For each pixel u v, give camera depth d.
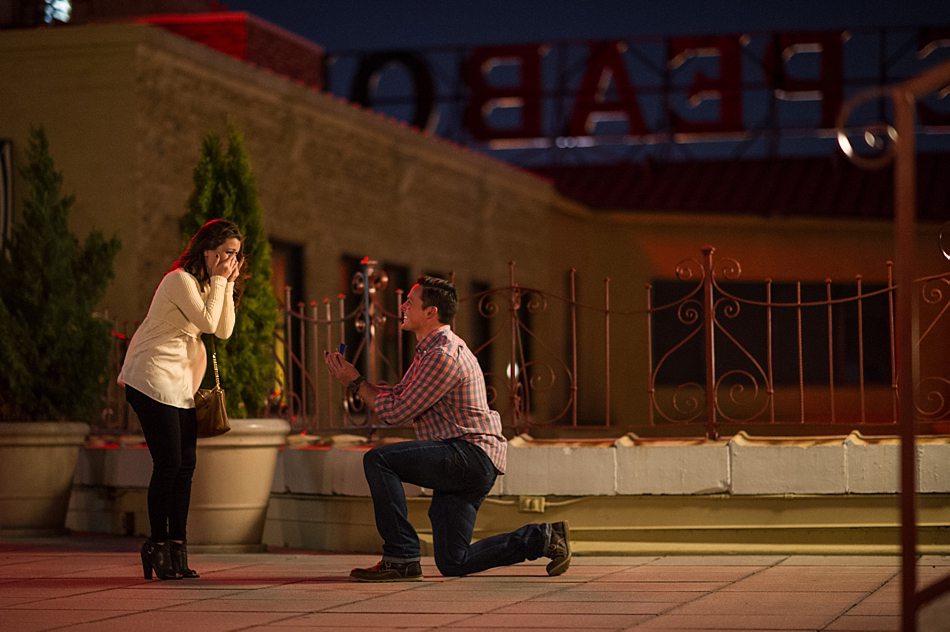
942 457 7.16
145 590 6.01
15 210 12.31
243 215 8.20
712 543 7.34
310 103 15.12
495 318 20.64
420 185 18.20
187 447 6.49
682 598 5.55
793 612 5.08
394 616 5.11
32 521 8.87
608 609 5.25
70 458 9.07
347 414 8.66
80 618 5.15
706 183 25.84
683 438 7.64
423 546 7.54
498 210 20.67
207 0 18.62
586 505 7.48
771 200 24.86
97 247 9.54
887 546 7.18
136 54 12.12
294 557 7.50
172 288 6.37
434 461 6.14
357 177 16.56
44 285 9.20
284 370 9.00
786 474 7.29
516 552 6.22
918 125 25.69
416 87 24.75
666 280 24.03
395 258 17.50
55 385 9.19
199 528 7.69
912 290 3.74
